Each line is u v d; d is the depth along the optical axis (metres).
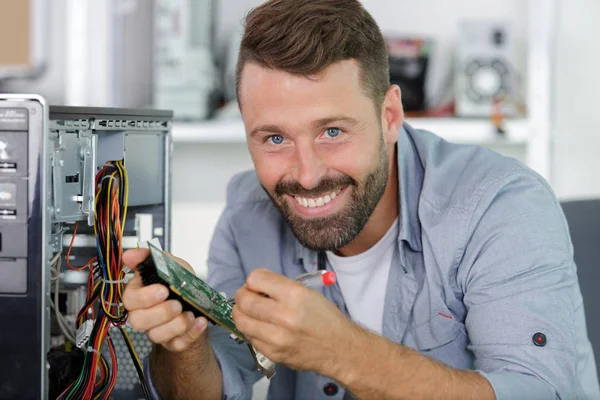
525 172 1.25
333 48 1.05
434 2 2.89
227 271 1.46
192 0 2.57
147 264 0.93
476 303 1.15
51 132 0.96
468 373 1.01
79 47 2.68
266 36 1.05
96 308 1.13
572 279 1.15
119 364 1.22
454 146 1.37
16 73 2.87
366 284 1.35
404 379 0.96
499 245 1.16
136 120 1.13
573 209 1.43
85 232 1.15
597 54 2.79
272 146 1.12
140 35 2.74
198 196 2.99
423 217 1.25
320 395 1.38
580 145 2.82
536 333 1.06
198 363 1.16
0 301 0.91
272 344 0.91
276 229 1.43
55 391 1.08
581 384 1.20
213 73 2.66
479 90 2.59
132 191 1.14
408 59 2.63
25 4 2.84
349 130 1.10
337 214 1.15
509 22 2.64
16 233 0.90
